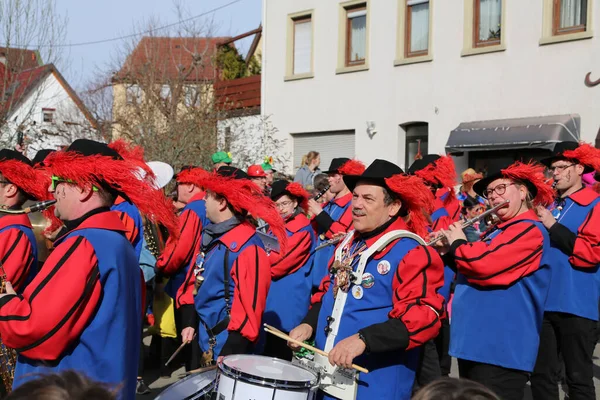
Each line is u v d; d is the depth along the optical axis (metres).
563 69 14.14
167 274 6.09
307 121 18.64
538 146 13.76
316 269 6.41
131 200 3.50
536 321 4.35
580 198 5.83
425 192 3.77
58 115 22.20
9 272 3.86
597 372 7.23
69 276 3.09
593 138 13.70
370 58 17.31
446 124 15.92
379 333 3.44
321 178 8.90
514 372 4.34
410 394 3.77
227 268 4.41
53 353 3.08
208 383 3.82
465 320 4.47
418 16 16.56
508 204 4.49
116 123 16.95
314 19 18.45
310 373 3.65
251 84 20.30
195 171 6.54
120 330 3.25
